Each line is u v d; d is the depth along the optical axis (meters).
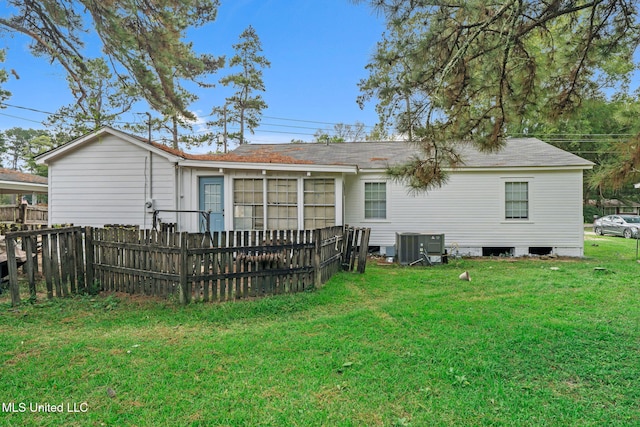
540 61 4.30
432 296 5.80
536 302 5.32
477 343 3.66
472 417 2.40
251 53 30.52
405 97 4.45
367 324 4.28
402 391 2.73
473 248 11.31
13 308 4.81
